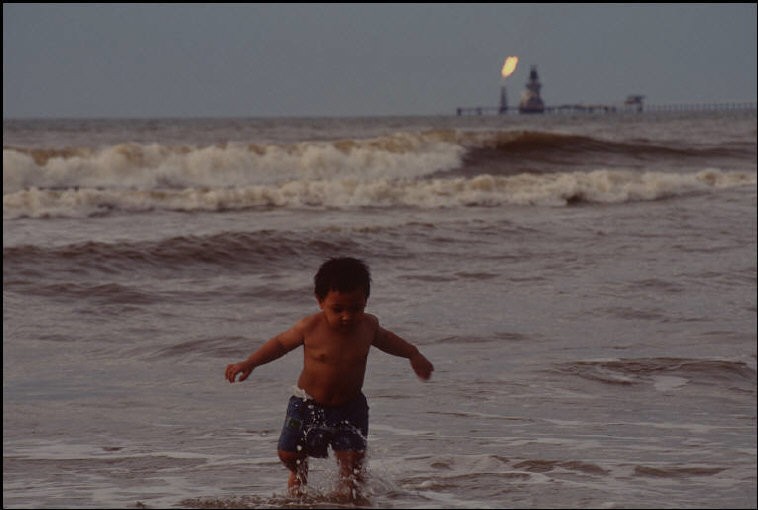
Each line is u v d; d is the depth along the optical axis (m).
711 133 99.38
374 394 12.42
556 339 16.48
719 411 11.87
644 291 21.16
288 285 21.78
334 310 8.41
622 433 10.51
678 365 14.47
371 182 40.69
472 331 17.03
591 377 13.72
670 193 43.62
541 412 11.58
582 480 8.48
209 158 49.69
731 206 38.34
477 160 57.38
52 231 29.56
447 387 12.90
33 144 72.44
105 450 9.79
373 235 28.17
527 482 8.40
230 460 9.39
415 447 9.69
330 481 8.41
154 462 9.30
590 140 61.44
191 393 12.86
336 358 8.41
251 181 49.34
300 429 8.42
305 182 40.06
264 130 110.62
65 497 7.93
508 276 22.95
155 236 28.27
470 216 35.22
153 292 20.62
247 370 8.38
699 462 9.17
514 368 14.16
